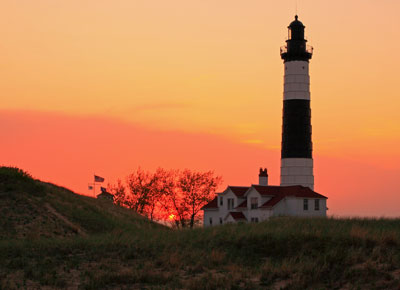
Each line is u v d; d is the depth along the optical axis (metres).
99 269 38.94
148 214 117.94
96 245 46.12
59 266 39.84
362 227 46.41
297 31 105.75
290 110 105.31
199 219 117.44
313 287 32.59
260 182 102.75
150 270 38.12
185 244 46.31
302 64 105.50
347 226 48.66
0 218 58.72
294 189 96.94
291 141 104.56
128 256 42.72
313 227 47.53
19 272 37.84
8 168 73.00
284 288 32.88
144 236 52.00
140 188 118.12
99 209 73.75
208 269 39.03
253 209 97.50
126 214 80.19
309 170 104.44
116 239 48.31
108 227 66.19
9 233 55.44
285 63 106.69
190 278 36.38
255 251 43.16
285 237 44.22
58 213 64.94
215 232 49.06
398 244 39.44
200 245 45.94
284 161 105.00
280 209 94.62
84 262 41.12
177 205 116.56
